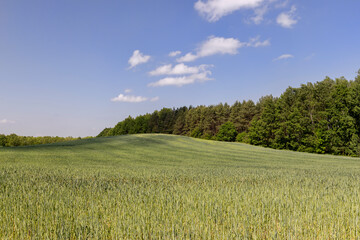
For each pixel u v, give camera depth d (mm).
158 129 124000
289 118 67438
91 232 5309
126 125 133500
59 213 6488
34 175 13734
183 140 59594
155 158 33125
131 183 11938
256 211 6734
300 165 28062
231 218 6285
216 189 10734
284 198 8406
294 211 6672
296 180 14141
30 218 6145
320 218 6367
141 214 6320
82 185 11008
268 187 11133
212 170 19438
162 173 16422
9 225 5648
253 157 38688
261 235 5555
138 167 21875
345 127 55125
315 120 69000
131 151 39250
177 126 116062
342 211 6887
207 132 102625
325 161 34969
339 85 58938
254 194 9266
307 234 5633
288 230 5484
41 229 5281
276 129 72125
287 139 68062
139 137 60250
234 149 49875
